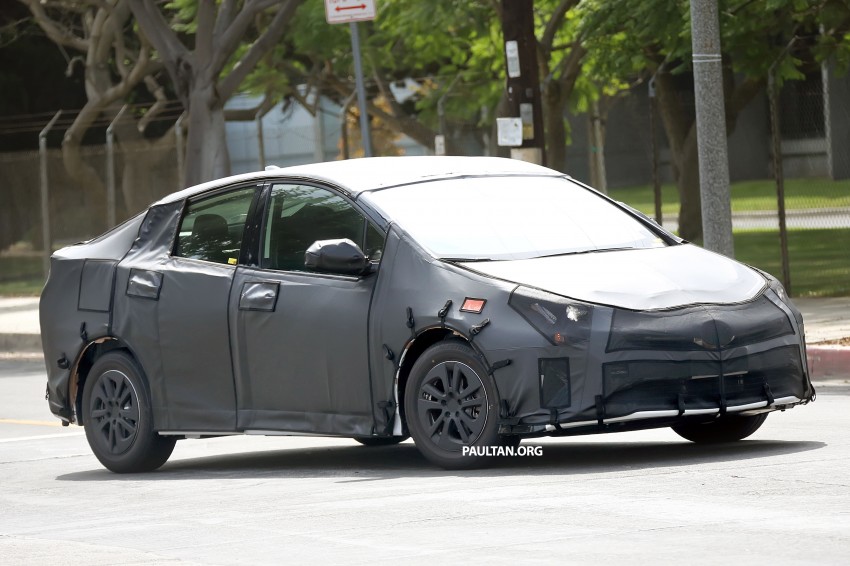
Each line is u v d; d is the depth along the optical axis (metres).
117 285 24.06
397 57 81.25
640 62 52.19
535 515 16.55
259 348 22.05
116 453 23.92
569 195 22.69
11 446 28.23
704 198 36.06
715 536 14.84
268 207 22.64
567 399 19.05
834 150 51.12
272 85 77.38
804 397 20.55
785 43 51.94
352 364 20.95
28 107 95.62
